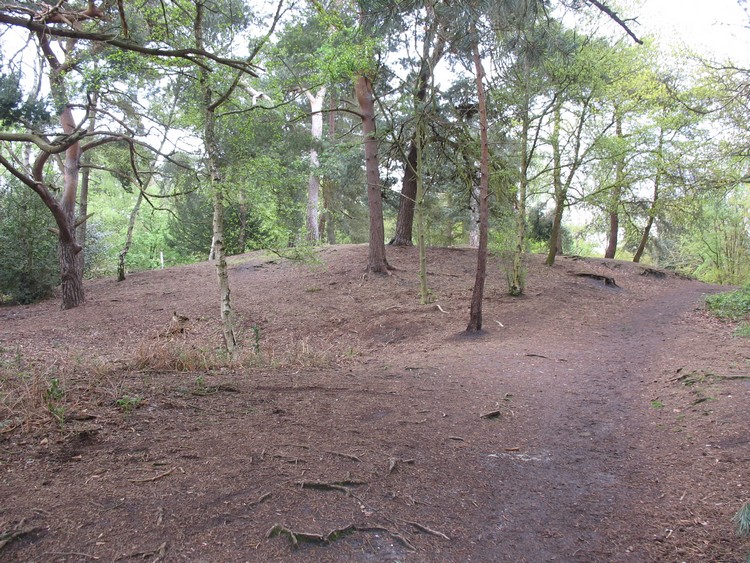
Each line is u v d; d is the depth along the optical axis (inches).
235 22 320.5
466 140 596.7
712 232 1178.6
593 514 138.9
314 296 641.0
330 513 124.4
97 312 599.5
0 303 703.7
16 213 698.8
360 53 379.2
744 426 187.9
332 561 106.4
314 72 416.8
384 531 120.4
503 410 232.2
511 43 399.2
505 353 371.9
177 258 1232.2
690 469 163.6
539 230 1105.4
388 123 629.3
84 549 98.7
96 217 1186.0
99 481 125.1
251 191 344.5
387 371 316.2
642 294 709.3
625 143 621.3
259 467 143.1
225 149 381.4
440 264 770.8
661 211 821.2
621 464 174.4
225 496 124.6
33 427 151.8
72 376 227.6
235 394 217.6
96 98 440.1
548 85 586.6
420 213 571.8
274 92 336.8
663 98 587.8
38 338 492.7
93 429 154.9
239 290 692.1
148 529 107.6
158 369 268.8
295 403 213.9
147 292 698.8
